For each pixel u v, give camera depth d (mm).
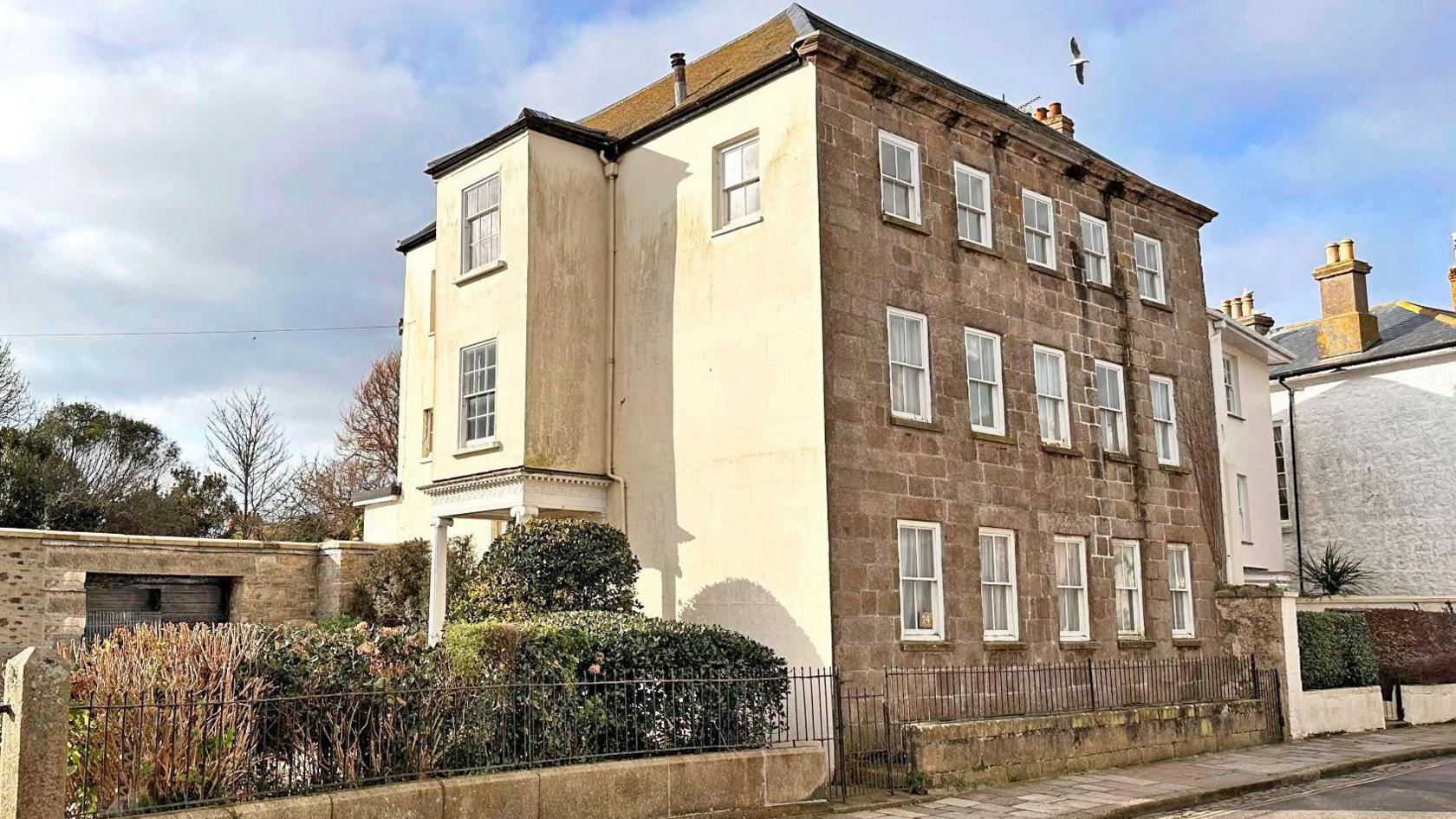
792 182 16406
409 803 9375
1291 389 33531
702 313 17422
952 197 18266
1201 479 22250
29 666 7508
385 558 21766
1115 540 20016
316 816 8812
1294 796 14227
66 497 35750
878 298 16594
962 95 19781
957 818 12141
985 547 17672
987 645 17078
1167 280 22703
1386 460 31109
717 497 16766
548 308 18078
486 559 16328
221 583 22219
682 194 18031
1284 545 33219
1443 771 16391
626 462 18266
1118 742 16203
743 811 11703
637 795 10922
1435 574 29750
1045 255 20109
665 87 22469
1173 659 20281
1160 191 22562
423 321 25875
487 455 18094
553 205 18438
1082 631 18938
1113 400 20859
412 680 10289
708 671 12430
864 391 16078
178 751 8664
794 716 15078
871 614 15492
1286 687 19906
